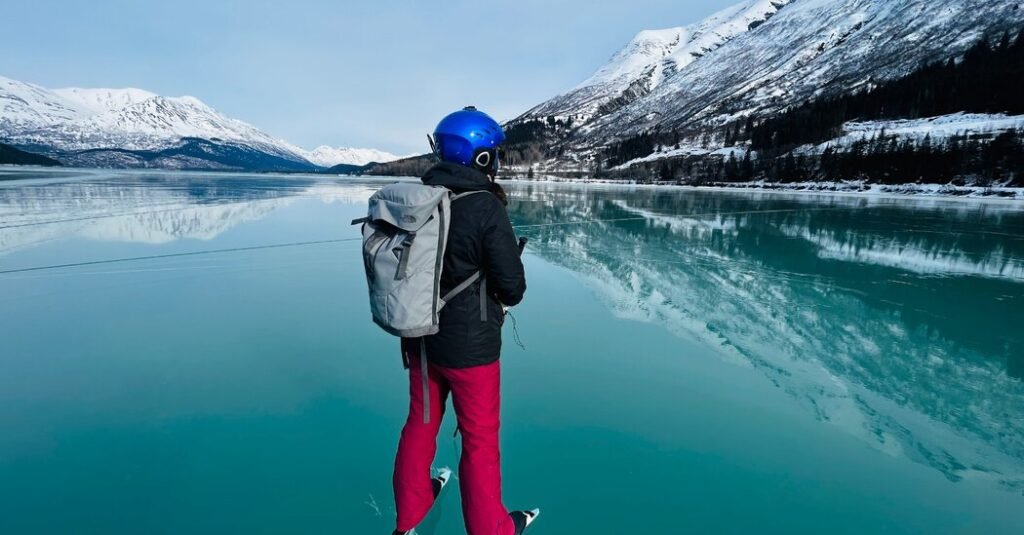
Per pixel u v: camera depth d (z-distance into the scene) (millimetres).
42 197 11719
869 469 1972
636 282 5062
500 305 1403
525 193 26375
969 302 4445
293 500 1697
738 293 4676
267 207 11789
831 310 4164
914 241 8344
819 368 2963
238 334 3256
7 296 3949
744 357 3109
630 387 2639
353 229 8320
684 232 9219
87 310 3662
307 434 2104
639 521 1646
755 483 1860
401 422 2217
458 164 1331
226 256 5734
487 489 1392
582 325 3648
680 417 2336
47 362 2738
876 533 1616
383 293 1244
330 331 3346
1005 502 1791
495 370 1407
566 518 1653
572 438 2135
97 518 1574
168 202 11836
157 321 3465
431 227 1227
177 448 1972
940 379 2830
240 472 1837
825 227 10375
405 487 1457
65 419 2158
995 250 7441
